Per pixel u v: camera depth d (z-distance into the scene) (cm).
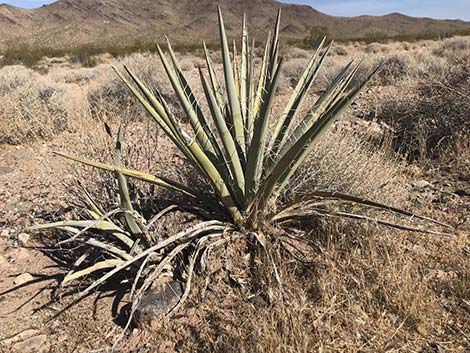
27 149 670
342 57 2220
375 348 246
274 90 270
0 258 377
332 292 281
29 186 550
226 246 319
